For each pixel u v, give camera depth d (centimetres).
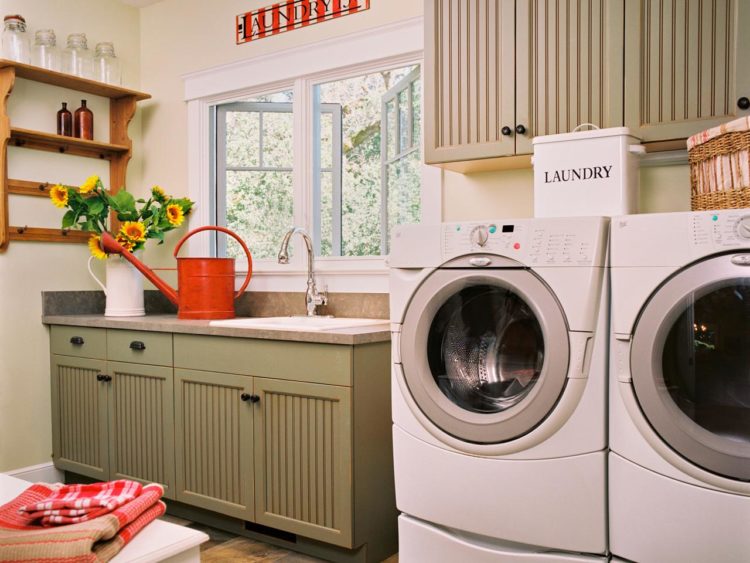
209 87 361
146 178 390
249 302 349
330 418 238
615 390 172
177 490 286
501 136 239
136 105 378
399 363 207
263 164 357
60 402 338
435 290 199
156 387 294
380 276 302
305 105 331
